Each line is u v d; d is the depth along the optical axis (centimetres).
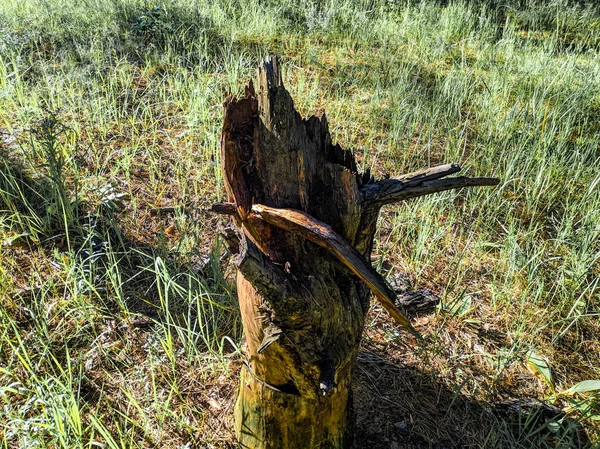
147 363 115
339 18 300
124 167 165
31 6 263
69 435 96
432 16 317
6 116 188
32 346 115
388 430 109
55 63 223
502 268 150
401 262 149
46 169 151
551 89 234
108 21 257
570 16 348
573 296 140
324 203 81
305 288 77
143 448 100
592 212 159
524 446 107
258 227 78
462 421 112
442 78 247
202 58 240
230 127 77
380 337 128
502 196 175
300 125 80
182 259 138
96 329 121
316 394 86
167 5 272
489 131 197
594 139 204
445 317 135
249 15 287
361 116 211
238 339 122
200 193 165
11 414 99
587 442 109
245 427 96
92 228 143
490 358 125
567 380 123
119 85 216
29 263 135
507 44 283
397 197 83
